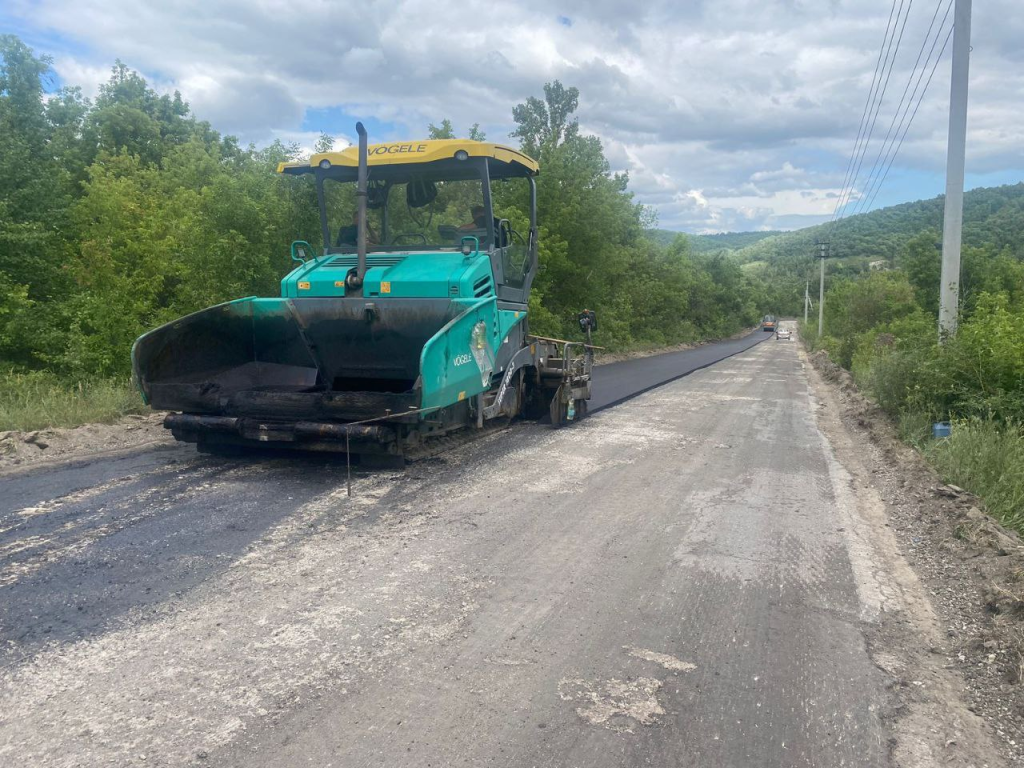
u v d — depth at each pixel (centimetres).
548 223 2483
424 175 851
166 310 1195
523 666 351
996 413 908
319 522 558
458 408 784
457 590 439
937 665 365
